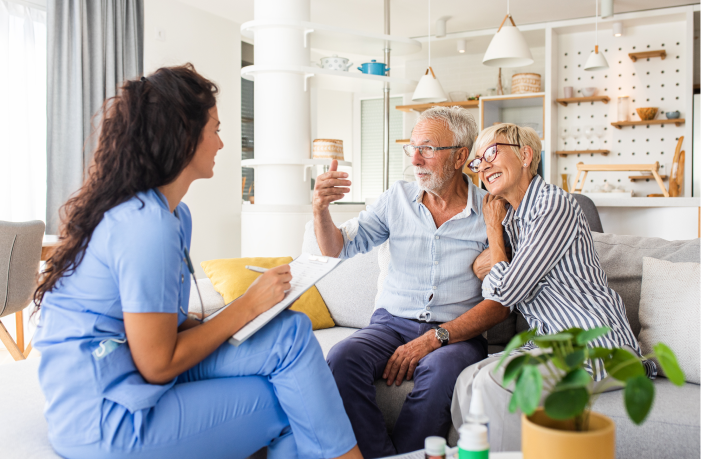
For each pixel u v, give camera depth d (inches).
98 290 42.9
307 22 148.0
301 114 150.9
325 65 162.9
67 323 43.0
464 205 73.6
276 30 147.2
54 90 144.0
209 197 191.3
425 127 70.6
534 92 221.8
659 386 57.6
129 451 40.6
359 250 76.6
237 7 185.5
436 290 71.6
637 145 219.0
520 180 64.9
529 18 212.5
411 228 73.9
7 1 143.6
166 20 174.6
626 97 214.4
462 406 56.3
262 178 153.2
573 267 60.9
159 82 46.0
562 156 230.8
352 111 301.4
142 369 42.0
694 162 205.5
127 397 40.4
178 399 43.1
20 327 122.7
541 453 30.5
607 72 222.5
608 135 223.1
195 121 46.4
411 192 76.2
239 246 204.5
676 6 202.2
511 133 64.6
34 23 151.2
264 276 49.7
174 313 42.8
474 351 65.9
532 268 59.1
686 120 206.1
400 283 74.0
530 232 60.4
